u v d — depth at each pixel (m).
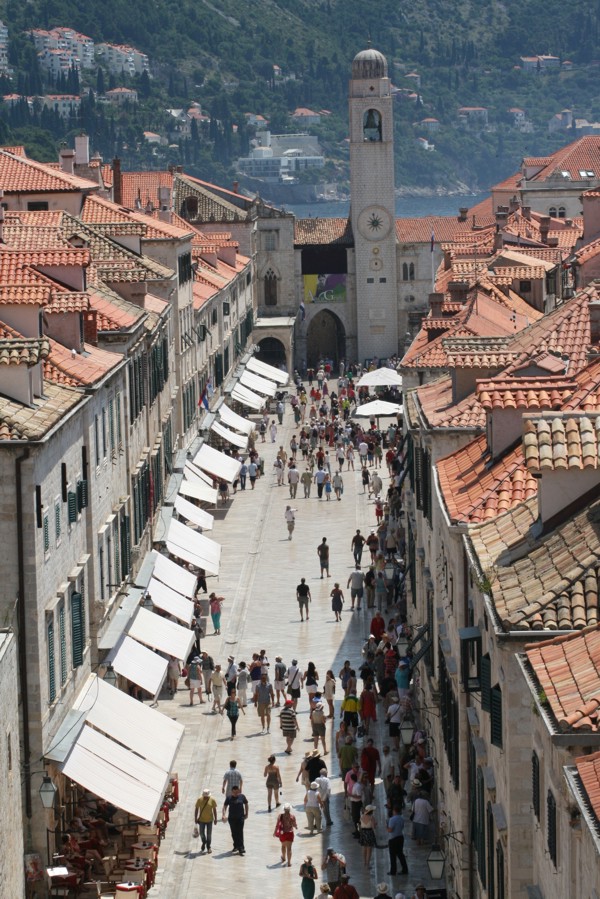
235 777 110.62
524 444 73.56
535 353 113.50
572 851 53.53
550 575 66.81
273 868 107.31
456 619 91.62
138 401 155.12
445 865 99.50
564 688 57.31
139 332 153.25
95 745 103.56
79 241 162.62
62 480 107.31
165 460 185.38
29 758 97.56
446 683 98.31
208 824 110.25
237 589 186.00
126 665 122.88
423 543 133.25
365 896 102.56
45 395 109.38
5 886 71.94
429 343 185.25
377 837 112.12
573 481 71.94
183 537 173.00
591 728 53.59
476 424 119.12
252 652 159.00
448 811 97.56
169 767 105.50
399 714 127.12
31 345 105.00
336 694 145.75
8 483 96.56
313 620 171.38
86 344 137.25
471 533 79.25
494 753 75.38
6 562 97.06
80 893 98.69
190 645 135.62
